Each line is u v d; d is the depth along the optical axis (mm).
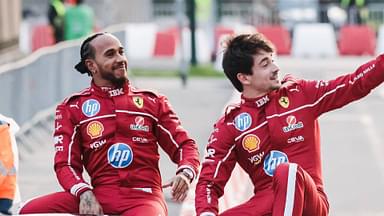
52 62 34531
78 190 14242
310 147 14367
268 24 89062
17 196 14422
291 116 14312
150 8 82938
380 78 14242
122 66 14711
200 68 57969
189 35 65875
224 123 14562
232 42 14586
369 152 31594
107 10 71125
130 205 14375
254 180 14562
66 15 48938
